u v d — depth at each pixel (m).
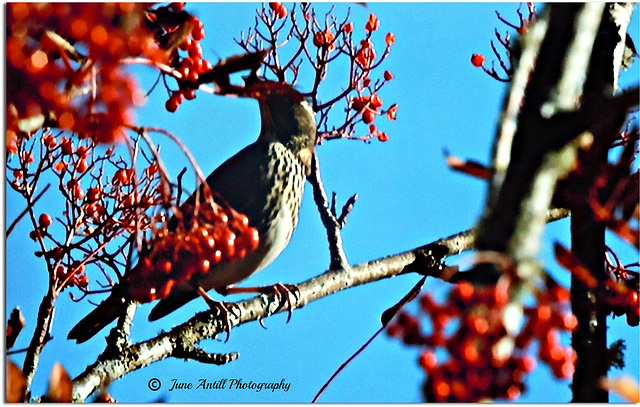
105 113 6.27
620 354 7.80
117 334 11.50
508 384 6.45
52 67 6.02
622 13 8.52
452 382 6.41
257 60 7.65
